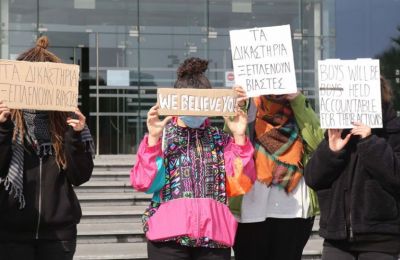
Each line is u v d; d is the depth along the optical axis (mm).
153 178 3830
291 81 4336
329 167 3898
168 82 13648
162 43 13695
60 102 3758
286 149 4465
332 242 3990
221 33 13922
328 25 14148
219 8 13945
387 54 14250
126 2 13602
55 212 3809
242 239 4535
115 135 13227
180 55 13766
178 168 3910
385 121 4023
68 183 3920
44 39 3969
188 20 13836
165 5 13742
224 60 13883
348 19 14203
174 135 3990
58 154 3859
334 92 3975
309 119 4539
